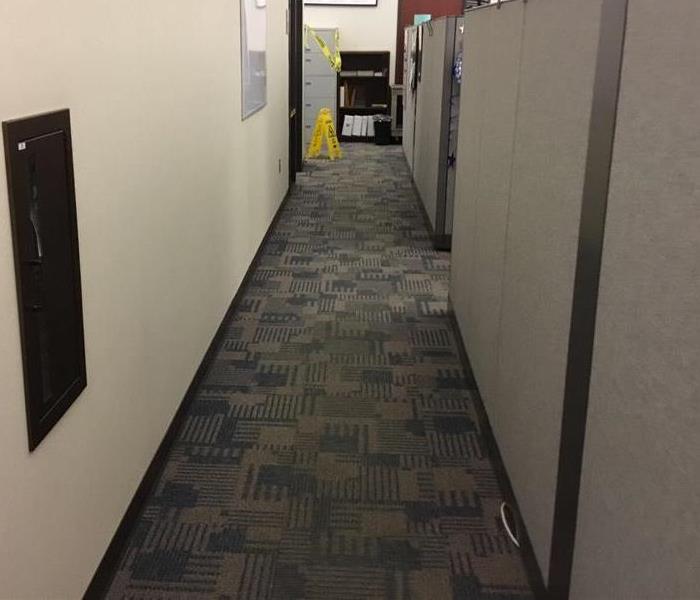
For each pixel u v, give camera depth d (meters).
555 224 1.53
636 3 1.07
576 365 1.36
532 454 1.71
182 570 1.75
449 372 2.84
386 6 8.56
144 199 1.91
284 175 5.45
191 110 2.41
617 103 1.15
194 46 2.42
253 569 1.76
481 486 2.11
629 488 1.08
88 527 1.57
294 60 6.15
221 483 2.10
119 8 1.67
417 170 5.88
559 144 1.50
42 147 1.27
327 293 3.70
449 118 4.24
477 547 1.86
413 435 2.38
